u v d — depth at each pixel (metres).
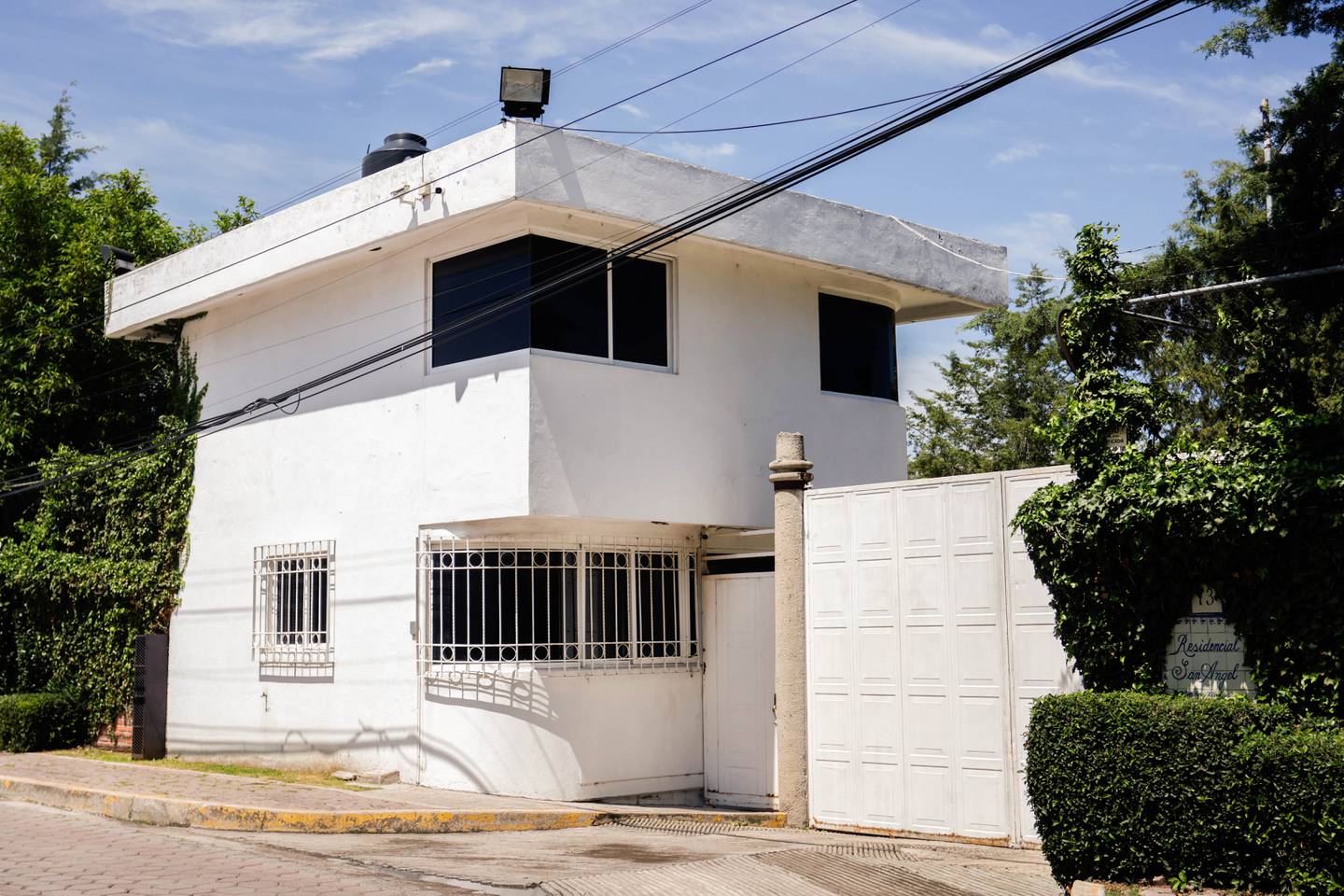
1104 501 9.34
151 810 12.12
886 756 11.34
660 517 14.07
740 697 14.12
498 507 13.18
